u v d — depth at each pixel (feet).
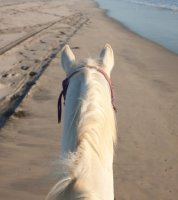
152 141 21.54
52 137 21.02
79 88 8.07
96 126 7.02
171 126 23.81
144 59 43.78
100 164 6.96
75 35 56.65
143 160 19.44
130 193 16.75
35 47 44.88
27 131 21.59
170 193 16.99
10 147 19.63
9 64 36.01
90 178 6.59
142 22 79.66
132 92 29.84
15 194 15.70
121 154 19.81
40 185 16.42
